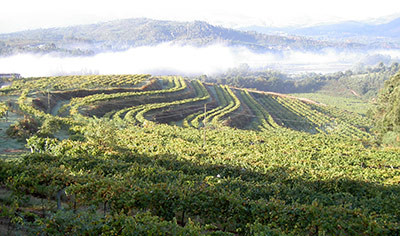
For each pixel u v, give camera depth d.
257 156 38.38
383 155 47.34
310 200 21.34
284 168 32.47
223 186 21.81
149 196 16.00
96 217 12.07
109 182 16.83
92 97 78.94
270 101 131.62
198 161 30.97
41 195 17.16
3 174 17.67
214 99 107.25
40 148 32.31
